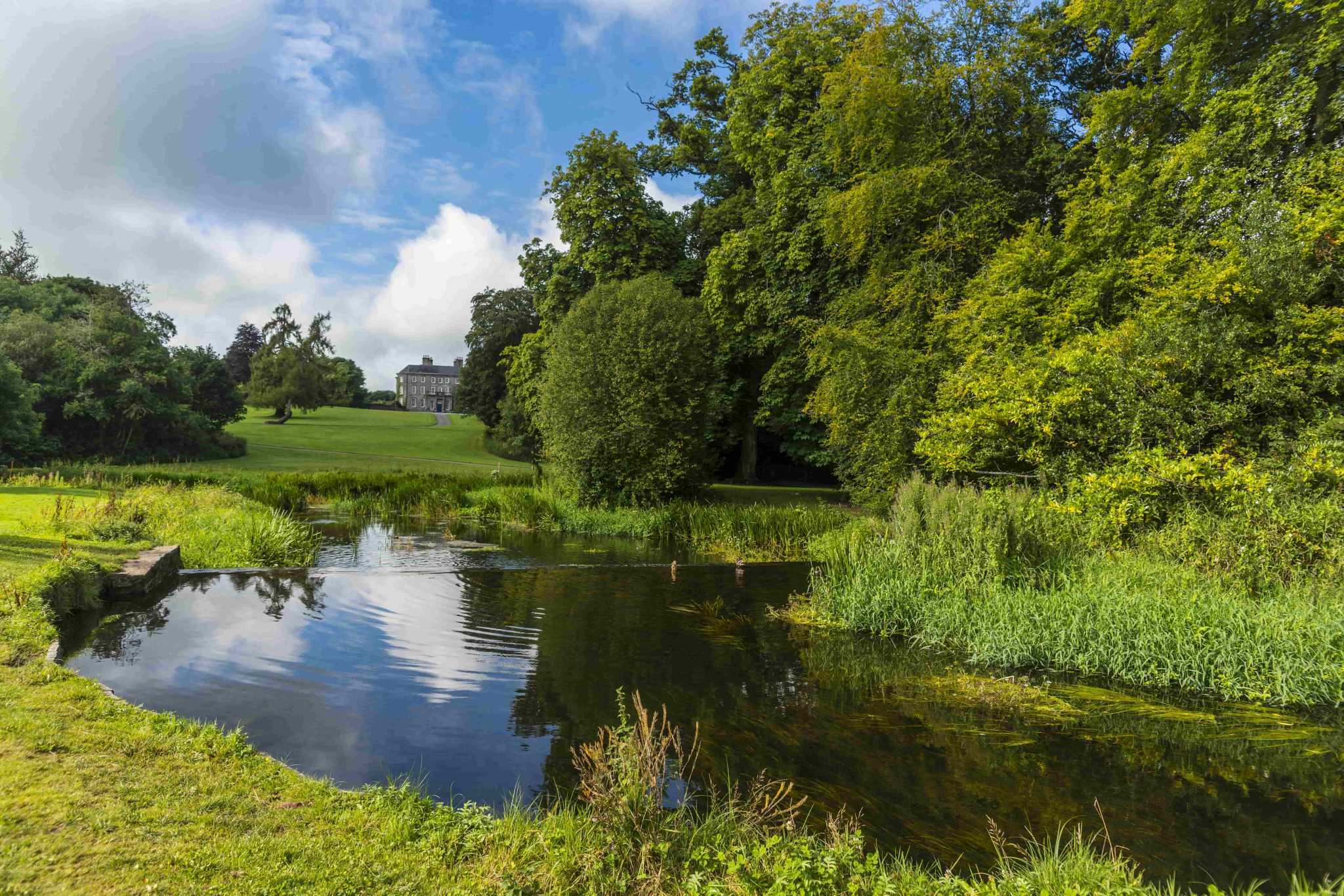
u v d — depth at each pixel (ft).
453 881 10.77
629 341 69.26
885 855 13.61
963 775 17.31
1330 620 24.29
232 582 38.52
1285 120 44.21
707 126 93.61
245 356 308.19
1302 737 19.88
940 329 59.52
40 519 42.37
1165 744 19.31
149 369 135.33
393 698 21.79
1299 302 40.40
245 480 85.40
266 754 16.83
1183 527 35.42
